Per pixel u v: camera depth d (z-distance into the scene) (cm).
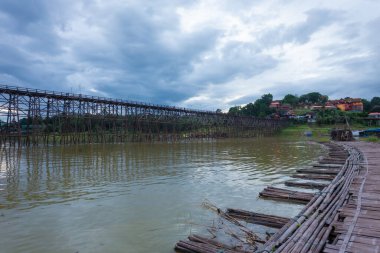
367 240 745
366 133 7969
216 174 2219
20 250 884
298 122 13288
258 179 2020
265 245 770
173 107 6994
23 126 6178
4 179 1966
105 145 5203
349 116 12012
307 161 3077
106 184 1827
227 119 9331
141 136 6425
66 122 5294
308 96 19088
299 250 719
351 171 1950
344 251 688
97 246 916
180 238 971
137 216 1195
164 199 1464
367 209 1032
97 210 1278
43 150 4050
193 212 1248
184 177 2081
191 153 3931
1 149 4128
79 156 3353
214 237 971
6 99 4041
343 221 930
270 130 10919
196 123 8531
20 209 1288
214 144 6031
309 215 1045
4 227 1070
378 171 1906
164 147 4988
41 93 4381
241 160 3155
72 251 881
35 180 1936
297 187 1780
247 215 1155
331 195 1338
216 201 1429
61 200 1435
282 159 3269
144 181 1927
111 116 5662
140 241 949
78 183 1850
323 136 9138
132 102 5984
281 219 1073
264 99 18550
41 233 1014
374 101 16188
